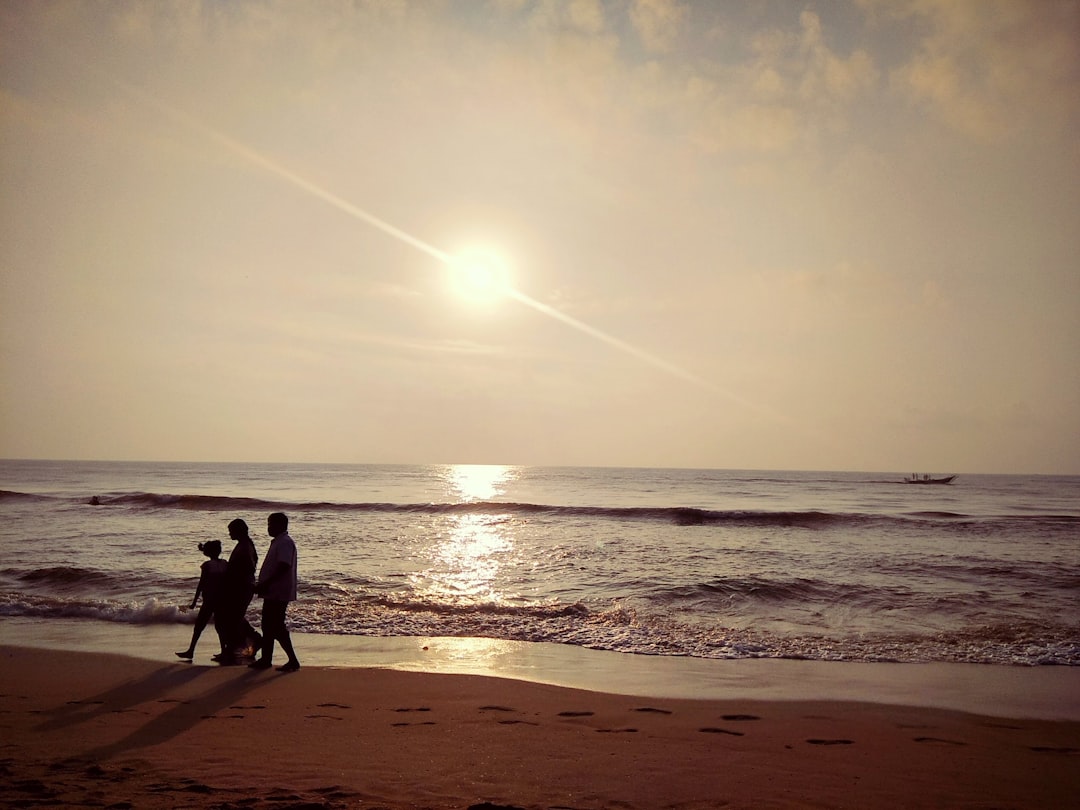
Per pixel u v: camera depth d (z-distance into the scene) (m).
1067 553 20.81
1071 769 6.04
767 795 5.18
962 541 23.91
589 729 6.84
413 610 13.24
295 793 4.80
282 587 9.25
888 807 5.06
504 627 12.08
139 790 4.77
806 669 9.81
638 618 12.67
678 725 7.10
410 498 53.34
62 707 7.27
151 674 8.80
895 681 9.20
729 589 14.83
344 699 7.75
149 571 16.48
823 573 16.97
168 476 95.25
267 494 56.12
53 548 20.22
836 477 145.88
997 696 8.54
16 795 4.61
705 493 67.06
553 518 31.09
